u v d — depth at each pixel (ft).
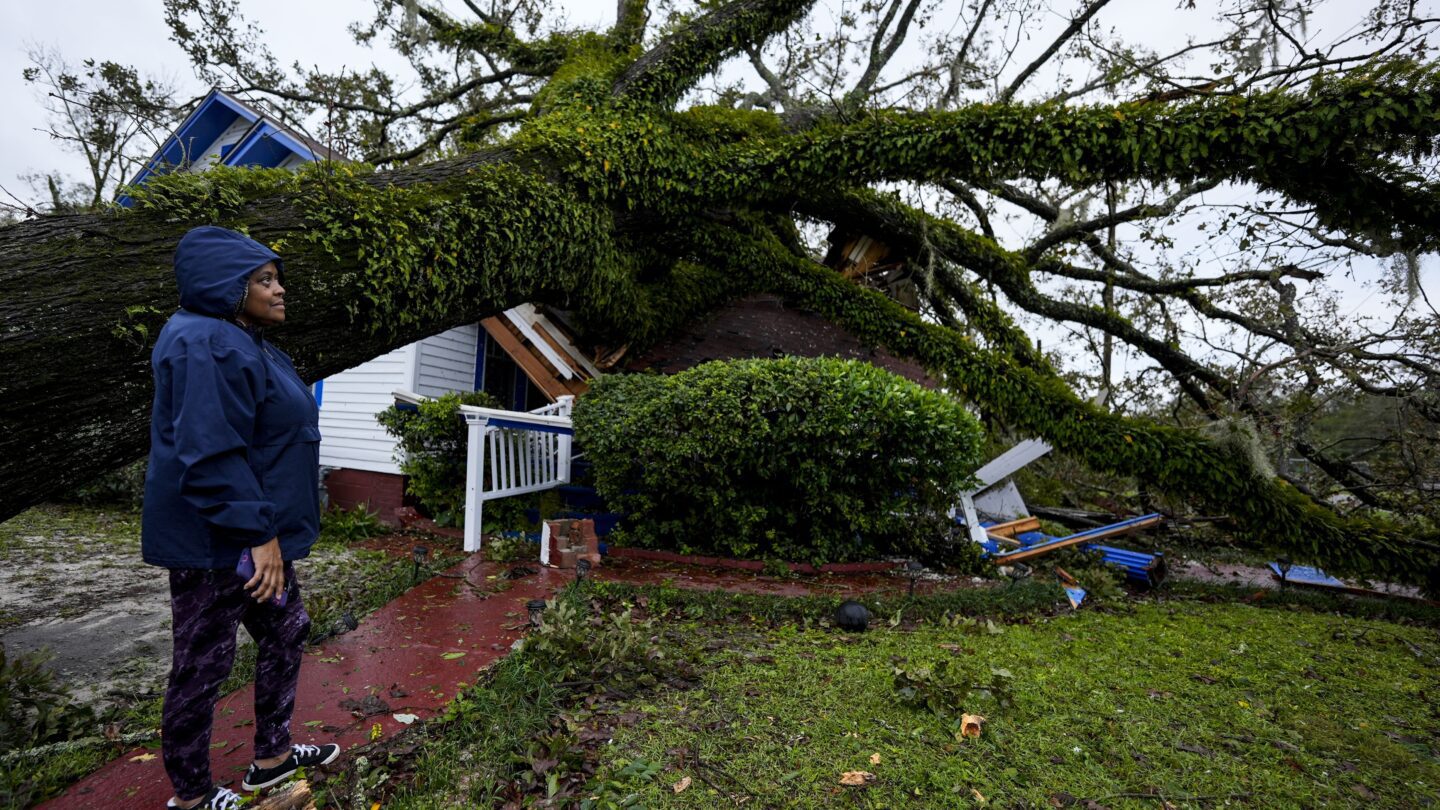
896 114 21.80
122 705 9.98
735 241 27.02
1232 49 25.49
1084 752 8.91
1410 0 19.52
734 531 21.16
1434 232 16.49
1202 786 8.20
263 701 6.98
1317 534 20.94
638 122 22.07
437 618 13.38
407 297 15.21
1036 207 36.83
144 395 10.71
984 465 27.78
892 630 14.46
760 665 11.49
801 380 19.71
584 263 20.40
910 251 32.73
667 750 8.29
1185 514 27.78
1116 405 36.65
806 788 7.61
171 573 6.23
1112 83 26.78
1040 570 22.06
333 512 26.71
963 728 9.13
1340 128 15.87
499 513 23.25
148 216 11.76
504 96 40.45
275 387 6.62
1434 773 8.81
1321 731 10.11
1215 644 14.78
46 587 17.10
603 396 22.13
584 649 10.70
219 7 38.34
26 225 10.84
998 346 33.37
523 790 7.31
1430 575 20.06
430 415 23.06
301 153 35.68
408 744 8.09
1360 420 28.07
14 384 9.40
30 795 6.97
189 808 6.48
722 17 24.88
